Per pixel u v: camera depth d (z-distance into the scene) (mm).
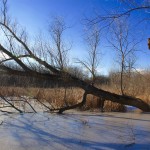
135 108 13648
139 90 15531
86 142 7145
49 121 10023
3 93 15109
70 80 12086
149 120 10391
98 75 13250
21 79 15031
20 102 13930
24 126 9062
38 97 14219
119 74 15453
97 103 13430
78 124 9500
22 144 6910
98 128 8852
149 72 15805
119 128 8883
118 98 12227
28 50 11867
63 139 7426
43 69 12117
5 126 9016
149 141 7289
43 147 6676
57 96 13836
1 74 12047
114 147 6730
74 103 13508
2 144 6883
